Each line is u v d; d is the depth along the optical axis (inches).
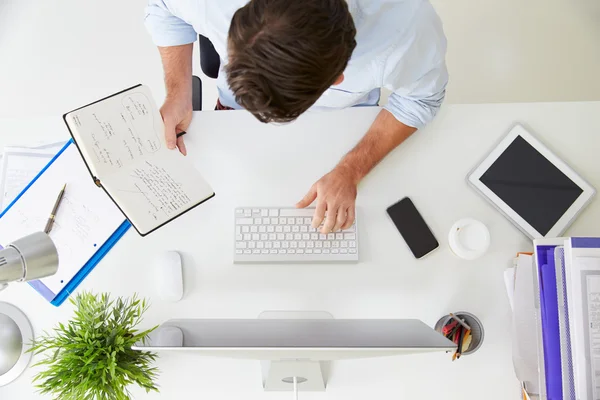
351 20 29.2
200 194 44.8
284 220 47.7
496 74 78.3
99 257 47.6
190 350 32.1
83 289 47.6
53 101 79.7
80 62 80.4
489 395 45.8
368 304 47.2
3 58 81.2
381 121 48.6
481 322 46.6
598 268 36.5
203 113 50.4
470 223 46.6
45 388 41.5
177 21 46.8
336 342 32.4
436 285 47.3
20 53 81.2
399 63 41.3
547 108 50.3
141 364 43.9
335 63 28.3
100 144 43.0
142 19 81.2
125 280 47.8
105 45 80.7
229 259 47.9
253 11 27.4
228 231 48.4
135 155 44.2
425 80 44.3
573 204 47.9
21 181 50.3
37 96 79.9
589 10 79.0
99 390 40.9
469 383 45.9
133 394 46.3
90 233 47.7
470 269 47.4
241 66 27.5
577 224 48.1
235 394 46.3
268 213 47.8
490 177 48.6
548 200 48.0
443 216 48.6
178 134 49.6
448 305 47.0
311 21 26.6
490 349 46.2
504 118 50.3
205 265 47.9
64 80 80.0
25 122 51.4
